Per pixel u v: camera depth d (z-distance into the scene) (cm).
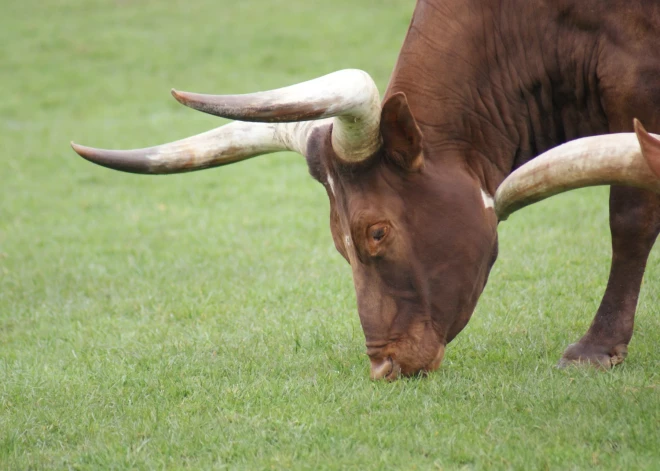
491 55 2002
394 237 1862
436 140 1945
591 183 1683
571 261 3012
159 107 7256
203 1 10588
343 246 1941
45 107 7431
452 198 1894
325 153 1898
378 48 8375
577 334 2319
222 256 3534
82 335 2630
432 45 1977
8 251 3819
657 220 2041
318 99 1658
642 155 1572
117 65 8488
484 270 1964
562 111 2069
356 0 10100
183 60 8494
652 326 2316
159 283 3189
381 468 1575
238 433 1770
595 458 1541
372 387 1928
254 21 9562
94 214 4538
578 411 1734
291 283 3011
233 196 4766
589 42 1977
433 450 1631
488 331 2364
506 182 1795
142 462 1670
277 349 2333
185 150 1962
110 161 1911
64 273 3416
